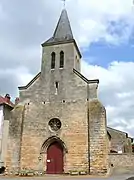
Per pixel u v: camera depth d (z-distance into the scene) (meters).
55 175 24.41
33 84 28.86
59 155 25.97
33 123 27.17
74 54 29.78
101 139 24.66
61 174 24.84
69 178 21.03
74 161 24.81
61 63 29.44
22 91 28.81
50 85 28.39
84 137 25.28
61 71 28.78
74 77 28.06
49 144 26.44
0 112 30.80
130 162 26.02
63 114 26.78
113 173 25.25
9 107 31.89
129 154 26.28
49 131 26.53
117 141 41.16
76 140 25.42
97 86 27.12
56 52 30.03
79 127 25.78
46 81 28.69
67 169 24.77
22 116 27.55
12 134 26.94
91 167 24.06
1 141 29.25
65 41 30.20
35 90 28.55
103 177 21.70
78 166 24.55
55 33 32.72
